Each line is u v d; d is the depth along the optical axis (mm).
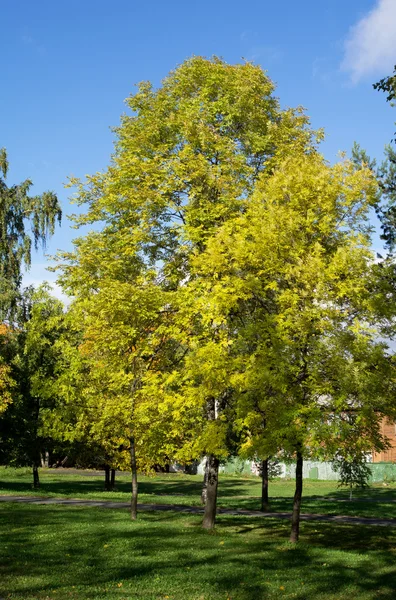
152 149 19938
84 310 19266
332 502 30859
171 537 15758
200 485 43000
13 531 15633
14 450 32781
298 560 13258
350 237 15156
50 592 9484
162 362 18250
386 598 10211
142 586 10203
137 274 19219
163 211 19141
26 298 35312
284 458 15062
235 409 14391
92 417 19719
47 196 34875
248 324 14680
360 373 13242
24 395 32406
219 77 20281
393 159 17328
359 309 14375
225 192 18172
